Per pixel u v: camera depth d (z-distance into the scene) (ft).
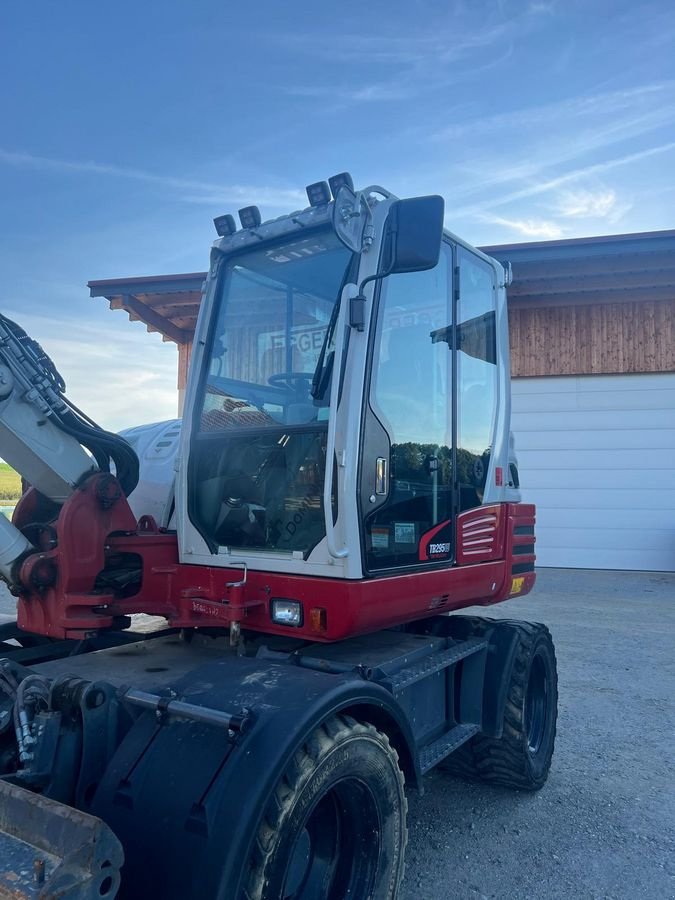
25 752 7.66
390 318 10.64
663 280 39.17
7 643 13.20
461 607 12.75
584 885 10.86
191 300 41.24
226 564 10.59
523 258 37.50
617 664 22.88
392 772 8.66
